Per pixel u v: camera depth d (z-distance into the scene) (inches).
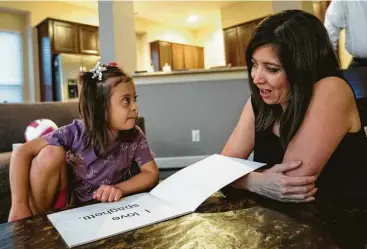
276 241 15.6
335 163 26.9
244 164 28.2
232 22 245.0
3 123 82.7
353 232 16.5
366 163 26.9
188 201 22.8
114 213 21.4
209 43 298.8
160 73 132.5
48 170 33.5
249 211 20.7
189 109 135.2
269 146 30.7
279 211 20.6
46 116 90.7
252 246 15.1
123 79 37.8
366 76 49.3
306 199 22.5
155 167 40.1
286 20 25.2
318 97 25.9
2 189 59.7
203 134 134.9
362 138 27.5
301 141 25.7
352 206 21.1
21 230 19.0
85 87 38.3
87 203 24.7
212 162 30.1
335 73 27.4
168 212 21.0
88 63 201.5
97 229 18.4
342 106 25.8
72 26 200.5
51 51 190.5
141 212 21.3
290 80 25.3
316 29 25.6
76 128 39.3
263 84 26.0
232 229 17.5
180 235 17.0
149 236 17.2
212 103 133.9
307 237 16.0
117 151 40.3
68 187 39.0
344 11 67.7
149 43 266.5
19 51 203.0
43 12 205.3
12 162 33.0
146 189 32.9
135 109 38.6
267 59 24.8
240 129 34.2
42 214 22.2
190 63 289.3
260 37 25.0
